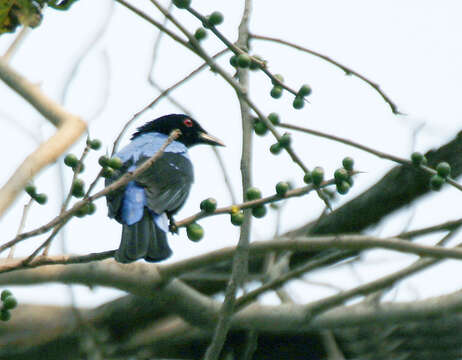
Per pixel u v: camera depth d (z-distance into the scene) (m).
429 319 12.11
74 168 8.91
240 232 8.85
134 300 14.44
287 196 8.85
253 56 9.99
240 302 10.10
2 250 7.93
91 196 8.05
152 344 14.70
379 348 14.25
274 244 9.73
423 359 14.05
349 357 14.73
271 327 12.01
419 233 9.77
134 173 8.07
